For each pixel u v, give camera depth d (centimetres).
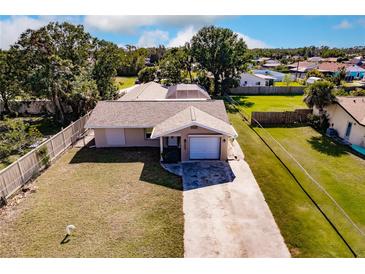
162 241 1050
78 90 2530
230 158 1831
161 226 1135
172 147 1933
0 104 3067
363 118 2003
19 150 1931
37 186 1460
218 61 4247
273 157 1859
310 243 1043
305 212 1238
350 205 1306
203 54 4291
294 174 1606
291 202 1317
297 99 4109
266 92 4656
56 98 2627
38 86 2402
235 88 4644
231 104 3709
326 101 2334
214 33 4225
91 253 987
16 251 998
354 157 1883
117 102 2170
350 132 2123
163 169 1667
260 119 2669
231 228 1128
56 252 991
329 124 2430
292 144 2133
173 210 1245
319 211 1248
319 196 1374
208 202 1311
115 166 1711
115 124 1952
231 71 4406
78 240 1052
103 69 3350
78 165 1730
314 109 2628
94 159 1825
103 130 2006
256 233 1099
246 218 1194
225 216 1205
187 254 988
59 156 1877
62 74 2492
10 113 3023
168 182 1502
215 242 1049
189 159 1800
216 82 4497
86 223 1151
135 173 1611
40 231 1104
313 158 1862
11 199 1336
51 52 2683
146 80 5847
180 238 1067
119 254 984
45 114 3083
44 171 1641
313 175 1608
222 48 4191
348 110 2116
